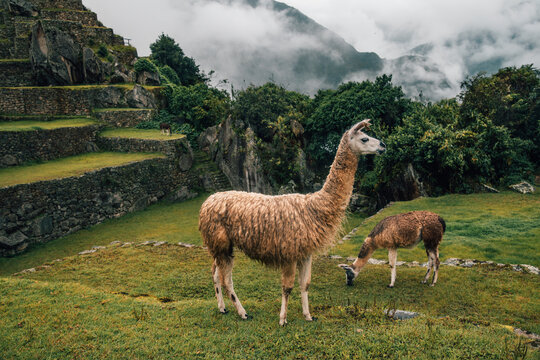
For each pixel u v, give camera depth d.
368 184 23.41
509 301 6.86
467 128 20.77
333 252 11.77
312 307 6.21
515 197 17.12
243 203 5.09
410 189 20.42
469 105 23.33
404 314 5.54
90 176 19.77
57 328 4.73
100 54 34.47
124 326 4.89
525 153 21.94
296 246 4.76
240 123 27.89
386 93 26.28
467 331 4.59
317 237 4.80
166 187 25.56
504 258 9.80
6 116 27.03
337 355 4.00
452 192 19.69
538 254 9.76
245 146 26.97
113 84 33.38
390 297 7.41
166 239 17.12
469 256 10.27
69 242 17.12
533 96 22.94
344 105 26.91
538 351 3.96
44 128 23.73
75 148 25.72
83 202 19.27
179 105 33.72
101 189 20.45
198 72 48.72
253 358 4.04
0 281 6.73
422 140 19.81
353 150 4.80
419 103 26.61
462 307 6.75
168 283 8.52
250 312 5.75
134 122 31.06
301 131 28.62
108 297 6.23
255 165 26.58
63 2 38.38
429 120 22.06
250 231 4.90
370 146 4.69
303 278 5.18
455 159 18.70
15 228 16.00
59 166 21.41
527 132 22.88
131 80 34.94
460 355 3.82
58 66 30.98
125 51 36.97
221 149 28.72
